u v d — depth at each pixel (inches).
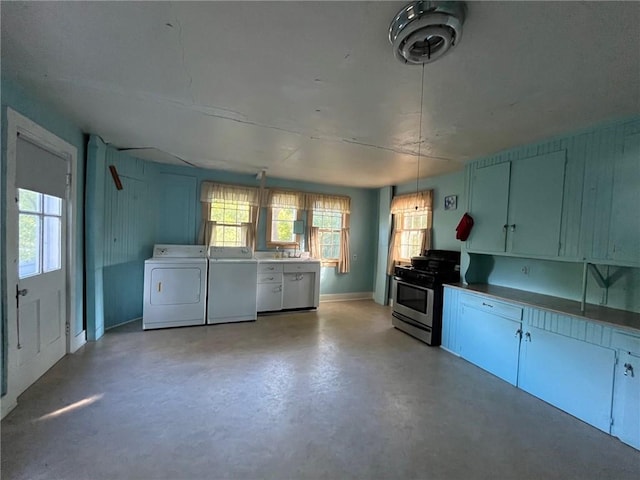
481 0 46.8
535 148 111.7
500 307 112.3
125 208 151.5
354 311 202.7
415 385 104.6
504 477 65.0
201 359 118.6
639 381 75.3
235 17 52.9
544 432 81.0
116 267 147.7
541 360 98.0
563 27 52.0
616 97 75.8
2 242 78.4
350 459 68.7
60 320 110.6
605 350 82.2
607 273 99.3
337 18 52.4
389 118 95.7
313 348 134.5
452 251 163.3
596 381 83.8
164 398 90.5
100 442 70.9
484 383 107.6
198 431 76.3
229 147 135.4
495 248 126.3
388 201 219.8
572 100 78.6
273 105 89.4
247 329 157.5
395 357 127.9
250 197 197.5
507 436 78.8
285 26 54.9
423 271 150.0
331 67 68.3
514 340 106.7
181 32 57.7
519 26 52.1
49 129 96.5
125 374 103.8
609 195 90.0
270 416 83.7
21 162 84.7
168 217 179.8
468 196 140.8
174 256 170.7
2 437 71.3
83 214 123.8
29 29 57.7
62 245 110.1
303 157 148.3
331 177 196.1
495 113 88.7
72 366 107.5
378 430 79.4
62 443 70.0
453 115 91.1
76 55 66.6
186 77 75.0
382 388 101.6
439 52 56.6
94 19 54.6
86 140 122.5
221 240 192.4
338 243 232.2
